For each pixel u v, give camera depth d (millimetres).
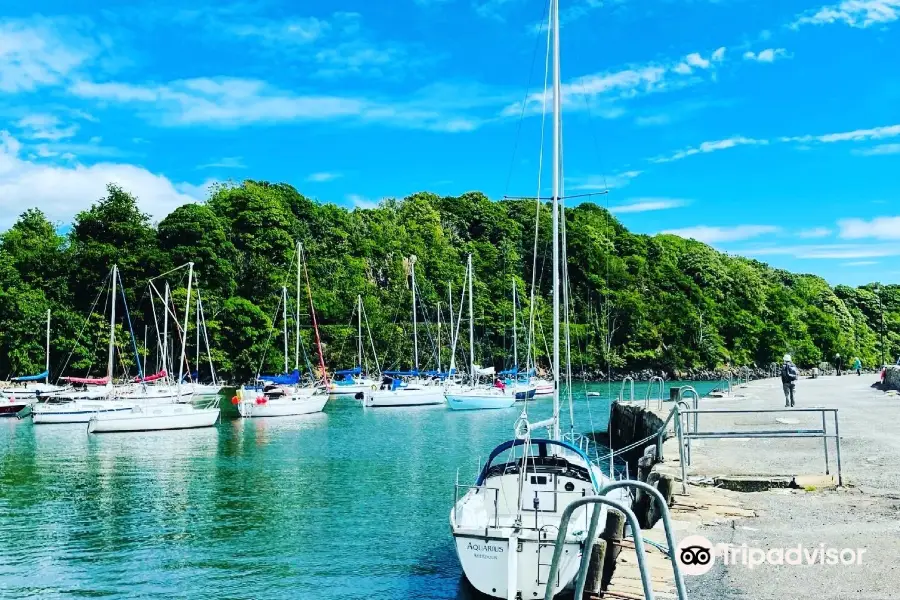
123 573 15602
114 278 56531
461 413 51844
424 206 127500
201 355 76875
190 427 42500
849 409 27688
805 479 14250
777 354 116250
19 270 78688
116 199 85312
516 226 126688
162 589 14586
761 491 13984
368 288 96750
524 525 13023
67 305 76125
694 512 12562
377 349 86938
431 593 14109
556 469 14844
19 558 16719
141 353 75688
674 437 21281
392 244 112812
